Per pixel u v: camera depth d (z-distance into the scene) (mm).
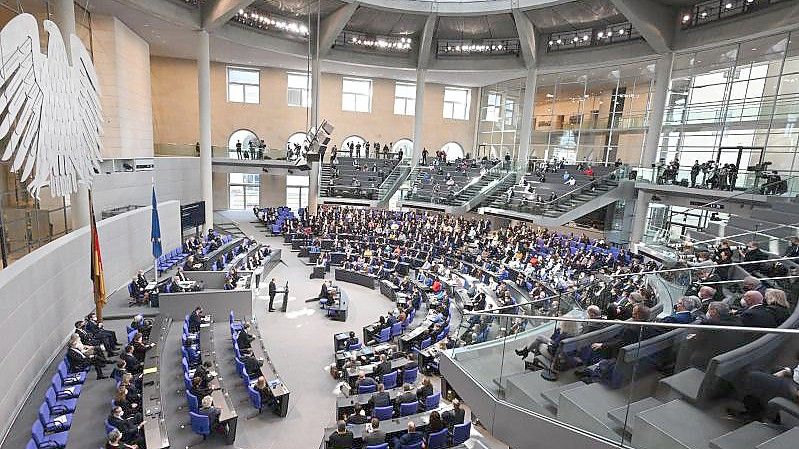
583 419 5055
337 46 28047
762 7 17734
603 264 18781
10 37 9422
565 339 5410
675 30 21422
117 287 16188
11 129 9477
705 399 3945
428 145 36875
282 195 35688
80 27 17750
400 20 26484
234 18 23750
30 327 9883
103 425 9047
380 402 9797
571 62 25922
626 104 26516
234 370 12375
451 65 29266
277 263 23219
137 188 21531
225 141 32406
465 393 7328
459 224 27703
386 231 26266
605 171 24891
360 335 15352
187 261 18422
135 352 11461
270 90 32844
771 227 13641
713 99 21266
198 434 9484
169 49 26734
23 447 8219
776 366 3592
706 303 6906
